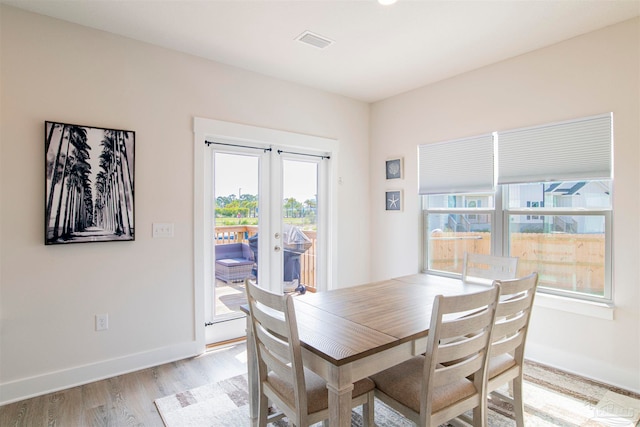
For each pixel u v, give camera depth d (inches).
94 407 86.5
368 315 71.4
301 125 144.4
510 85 119.6
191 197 116.7
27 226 90.9
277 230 142.6
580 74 103.9
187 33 102.7
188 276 116.3
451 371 58.2
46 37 93.0
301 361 56.3
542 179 112.6
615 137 97.6
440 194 141.8
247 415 83.7
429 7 89.1
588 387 96.0
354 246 164.7
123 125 104.2
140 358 107.5
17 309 90.0
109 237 101.3
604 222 102.1
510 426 78.2
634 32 94.2
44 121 92.5
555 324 108.5
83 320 98.7
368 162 169.9
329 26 98.4
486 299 59.5
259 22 96.3
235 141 131.0
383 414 84.8
